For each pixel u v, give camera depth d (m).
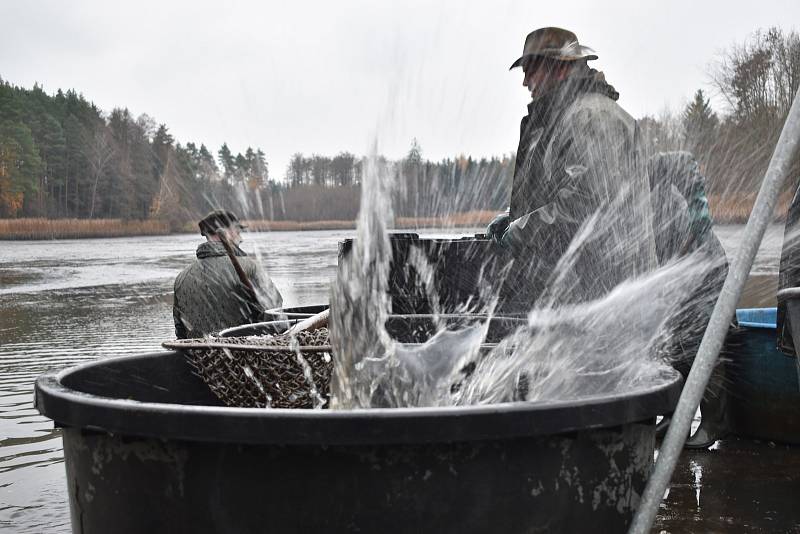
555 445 1.44
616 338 2.68
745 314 4.69
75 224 87.44
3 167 96.62
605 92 3.43
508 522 1.40
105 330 10.14
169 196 85.88
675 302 3.65
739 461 3.58
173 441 1.42
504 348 2.35
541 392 2.30
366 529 1.36
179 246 52.03
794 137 1.77
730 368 3.91
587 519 1.50
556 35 3.36
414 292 3.60
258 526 1.38
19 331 10.14
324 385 2.31
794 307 2.62
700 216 3.75
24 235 85.25
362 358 2.04
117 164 90.94
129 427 1.42
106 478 1.51
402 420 1.31
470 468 1.37
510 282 3.26
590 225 3.15
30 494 3.42
